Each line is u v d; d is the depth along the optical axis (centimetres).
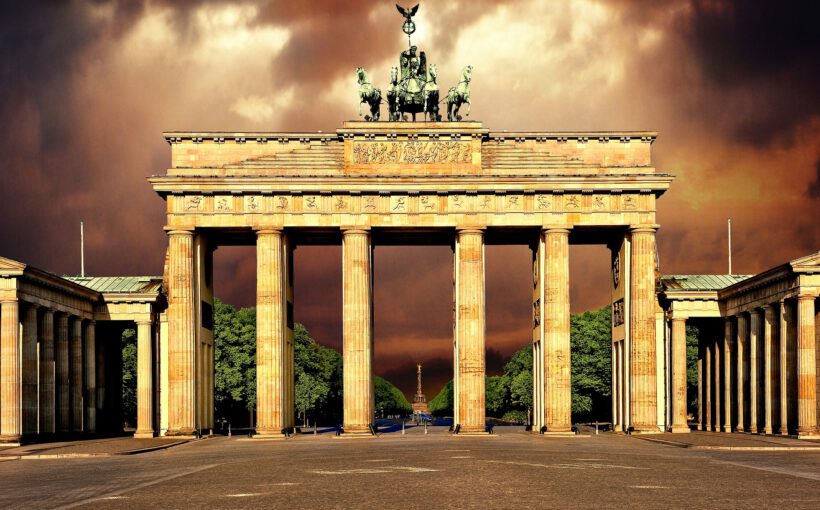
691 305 14050
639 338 13400
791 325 12075
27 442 11775
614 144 13750
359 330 13325
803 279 11594
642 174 13462
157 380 14038
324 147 13612
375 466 6981
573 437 12675
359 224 13425
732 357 13988
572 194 13525
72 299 13225
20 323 12056
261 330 13312
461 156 13575
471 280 13400
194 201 13450
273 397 13225
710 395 15362
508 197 13525
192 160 13625
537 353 14150
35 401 12062
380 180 13388
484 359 13425
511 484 5534
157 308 14038
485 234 13900
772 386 12550
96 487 5862
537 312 14125
